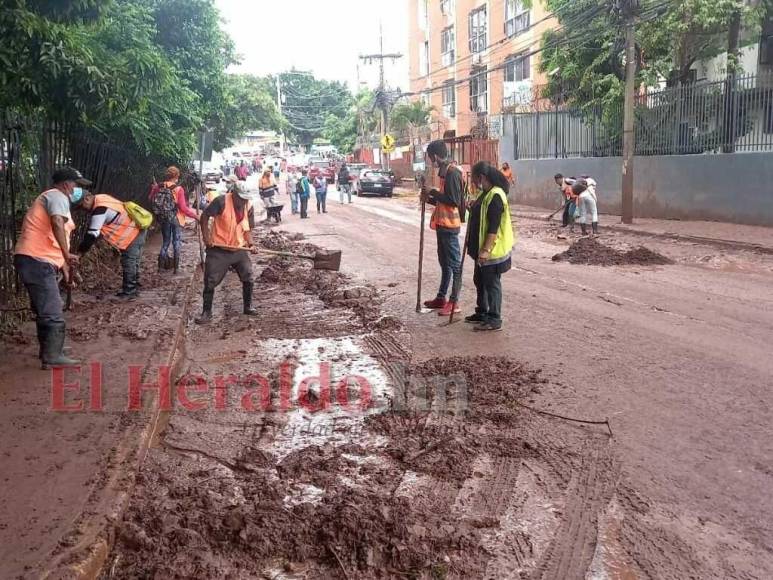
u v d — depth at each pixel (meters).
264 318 8.55
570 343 7.11
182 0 18.41
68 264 6.03
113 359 6.30
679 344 6.97
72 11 6.90
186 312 8.73
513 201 27.58
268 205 20.95
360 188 34.56
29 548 3.28
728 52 18.84
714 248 14.06
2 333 6.92
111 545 3.50
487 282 7.63
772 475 4.21
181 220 11.68
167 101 14.38
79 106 7.57
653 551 3.48
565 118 24.02
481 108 38.53
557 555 3.47
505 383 5.90
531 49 32.56
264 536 3.60
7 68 6.93
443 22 42.84
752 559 3.40
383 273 11.61
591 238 13.94
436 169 8.32
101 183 11.93
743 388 5.68
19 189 7.91
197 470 4.42
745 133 17.06
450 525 3.73
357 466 4.47
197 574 3.31
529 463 4.46
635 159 20.27
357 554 3.48
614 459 4.47
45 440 4.52
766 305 8.72
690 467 4.34
